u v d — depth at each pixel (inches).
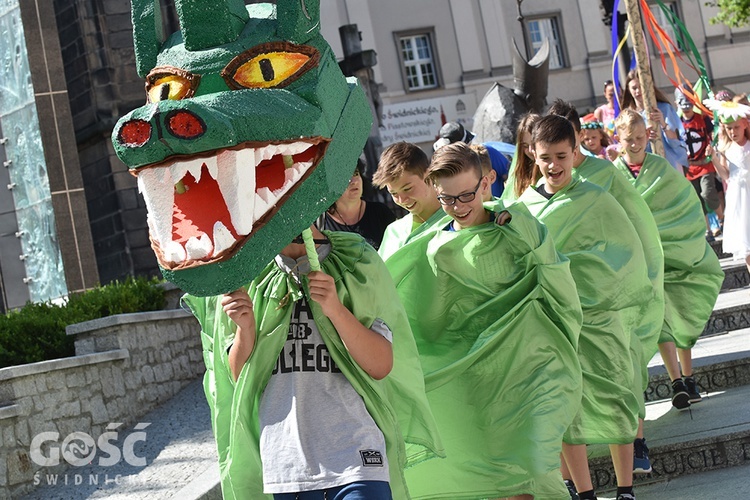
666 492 221.5
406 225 202.5
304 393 137.1
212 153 120.3
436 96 1298.0
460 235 185.9
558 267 184.7
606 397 205.0
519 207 188.2
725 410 255.0
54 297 551.2
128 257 696.4
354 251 144.1
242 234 123.1
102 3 700.7
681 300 278.5
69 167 540.7
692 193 285.3
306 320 140.3
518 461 178.9
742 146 368.5
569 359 186.5
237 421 143.8
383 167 197.6
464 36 1307.8
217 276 123.6
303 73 128.6
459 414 185.5
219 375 152.2
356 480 131.6
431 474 185.9
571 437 199.6
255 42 128.7
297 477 132.9
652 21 406.9
